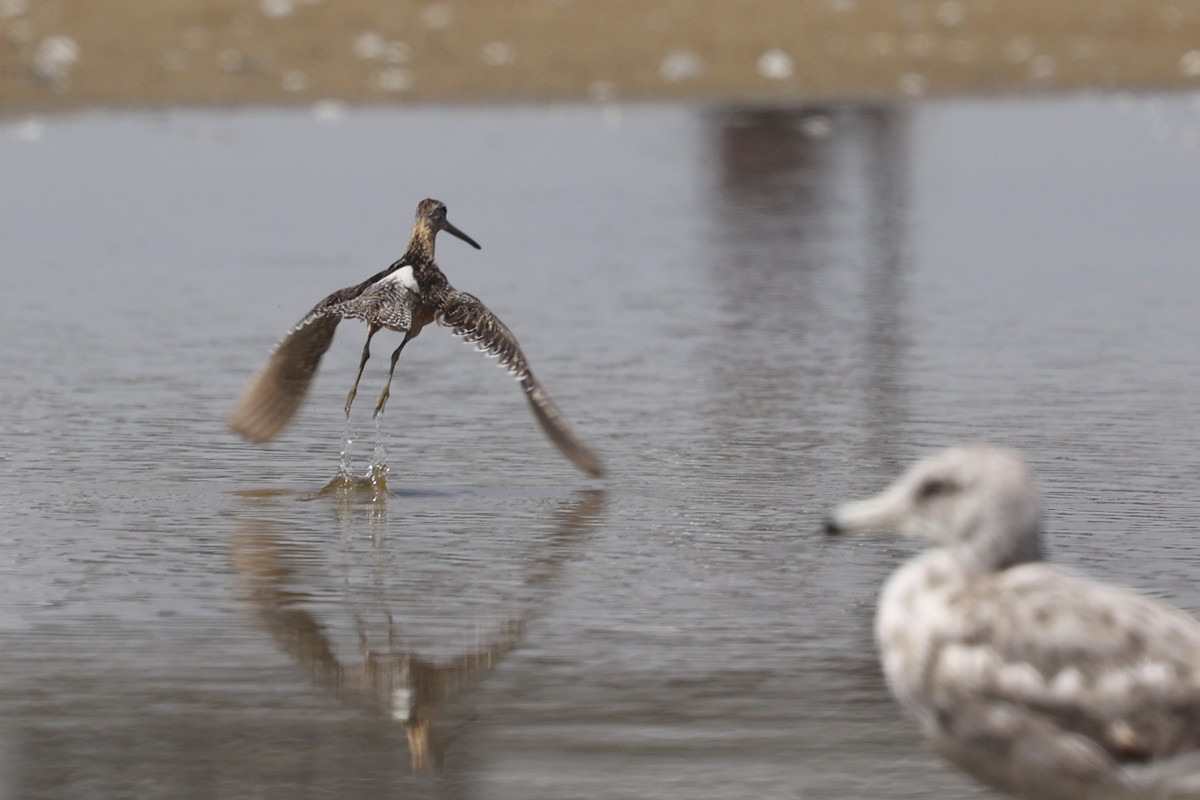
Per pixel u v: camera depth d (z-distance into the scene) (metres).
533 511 12.65
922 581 6.74
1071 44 47.03
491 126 38.62
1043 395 16.44
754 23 47.00
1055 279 23.11
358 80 41.94
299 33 43.91
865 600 10.64
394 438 14.82
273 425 12.26
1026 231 27.30
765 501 12.91
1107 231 27.27
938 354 18.39
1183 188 31.83
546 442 14.71
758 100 42.50
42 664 9.55
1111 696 6.42
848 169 34.25
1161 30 48.03
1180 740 6.41
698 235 26.80
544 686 9.28
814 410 15.83
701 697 9.09
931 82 44.59
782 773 8.23
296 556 11.54
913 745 8.51
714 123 39.59
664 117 40.31
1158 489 13.14
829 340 19.06
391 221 27.50
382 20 45.19
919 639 6.65
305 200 29.50
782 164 34.88
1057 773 6.54
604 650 9.80
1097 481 13.38
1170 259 24.70
